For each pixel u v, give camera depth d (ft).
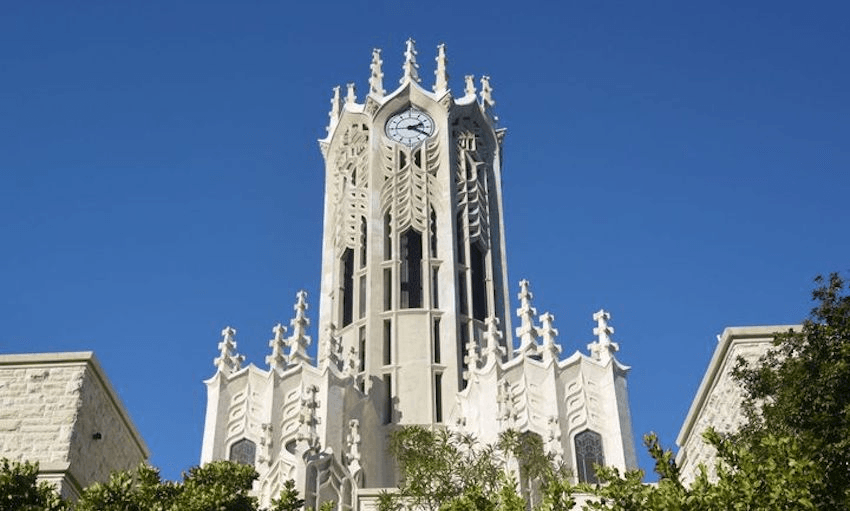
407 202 269.44
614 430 212.43
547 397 215.10
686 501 79.66
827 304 94.38
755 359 118.83
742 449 82.58
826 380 88.07
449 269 257.34
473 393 223.71
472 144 286.05
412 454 131.64
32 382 121.39
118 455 131.85
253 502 106.01
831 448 82.43
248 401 222.28
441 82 291.58
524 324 229.45
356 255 265.54
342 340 255.70
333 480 164.96
